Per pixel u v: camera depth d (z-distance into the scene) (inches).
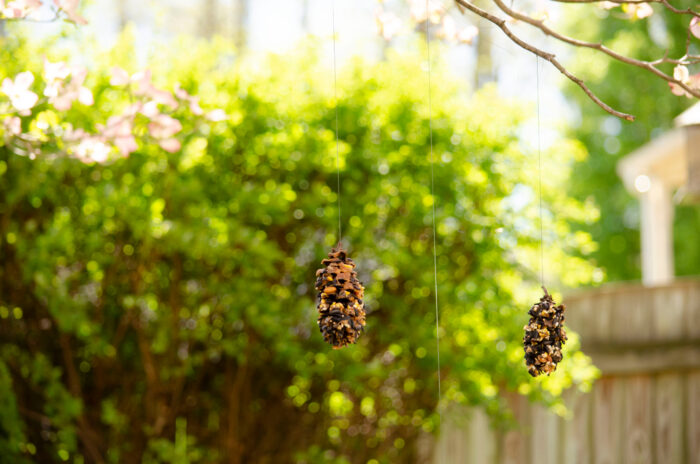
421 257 179.5
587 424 210.1
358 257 181.6
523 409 218.2
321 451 188.2
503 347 182.1
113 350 175.2
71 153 125.6
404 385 191.8
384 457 194.5
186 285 176.2
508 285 187.5
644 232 326.0
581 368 184.2
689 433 197.2
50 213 175.0
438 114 182.5
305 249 181.5
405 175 177.5
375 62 189.2
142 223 160.9
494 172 181.9
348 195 176.6
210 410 184.7
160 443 165.5
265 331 165.6
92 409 179.6
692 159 221.0
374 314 184.1
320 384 185.3
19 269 174.2
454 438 213.9
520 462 216.8
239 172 175.2
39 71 163.3
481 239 179.8
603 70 399.5
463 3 100.1
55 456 179.2
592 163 402.3
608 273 401.7
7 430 172.2
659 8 388.2
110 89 170.6
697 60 107.0
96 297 177.5
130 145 125.3
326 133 173.8
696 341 194.7
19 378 178.1
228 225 161.9
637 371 203.2
